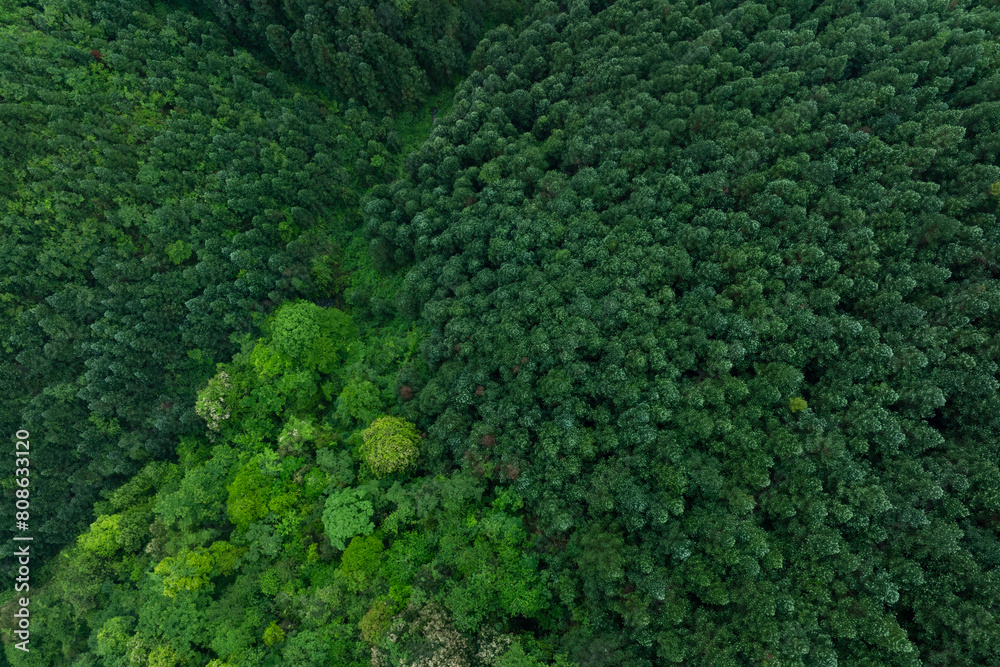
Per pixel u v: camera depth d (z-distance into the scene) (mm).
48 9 52219
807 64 45562
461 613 32656
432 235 52594
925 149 36531
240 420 47531
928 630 27891
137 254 50219
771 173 41281
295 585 37000
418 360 48188
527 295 43000
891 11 46031
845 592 29031
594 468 35844
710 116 44656
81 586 40781
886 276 35156
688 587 31125
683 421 35062
